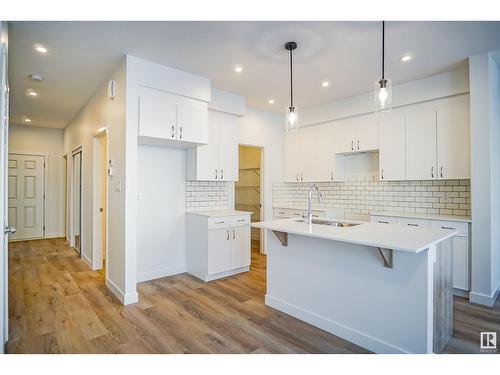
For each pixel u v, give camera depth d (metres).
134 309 2.93
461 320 2.69
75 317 2.75
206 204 4.50
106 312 2.86
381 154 4.17
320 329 2.54
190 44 2.83
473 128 3.13
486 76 3.04
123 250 3.08
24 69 3.37
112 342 2.31
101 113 3.88
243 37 2.70
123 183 3.10
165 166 4.05
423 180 4.03
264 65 3.32
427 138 3.73
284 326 2.58
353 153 4.77
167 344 2.28
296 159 5.37
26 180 6.53
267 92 4.28
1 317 1.99
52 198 6.85
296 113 2.78
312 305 2.63
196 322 2.66
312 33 2.62
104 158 4.65
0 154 1.90
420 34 2.65
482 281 3.07
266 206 5.35
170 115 3.42
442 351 2.16
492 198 3.08
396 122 4.02
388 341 2.14
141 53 3.01
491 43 2.83
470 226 3.20
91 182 4.50
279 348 2.22
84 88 4.01
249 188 6.85
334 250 2.47
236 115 4.48
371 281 2.24
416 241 1.97
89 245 4.58
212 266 3.85
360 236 2.15
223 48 2.91
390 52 3.01
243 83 3.91
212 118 4.21
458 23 2.48
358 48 2.91
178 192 4.19
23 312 2.85
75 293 3.37
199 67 3.38
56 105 4.83
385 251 2.10
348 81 3.83
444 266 2.28
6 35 2.24
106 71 3.45
